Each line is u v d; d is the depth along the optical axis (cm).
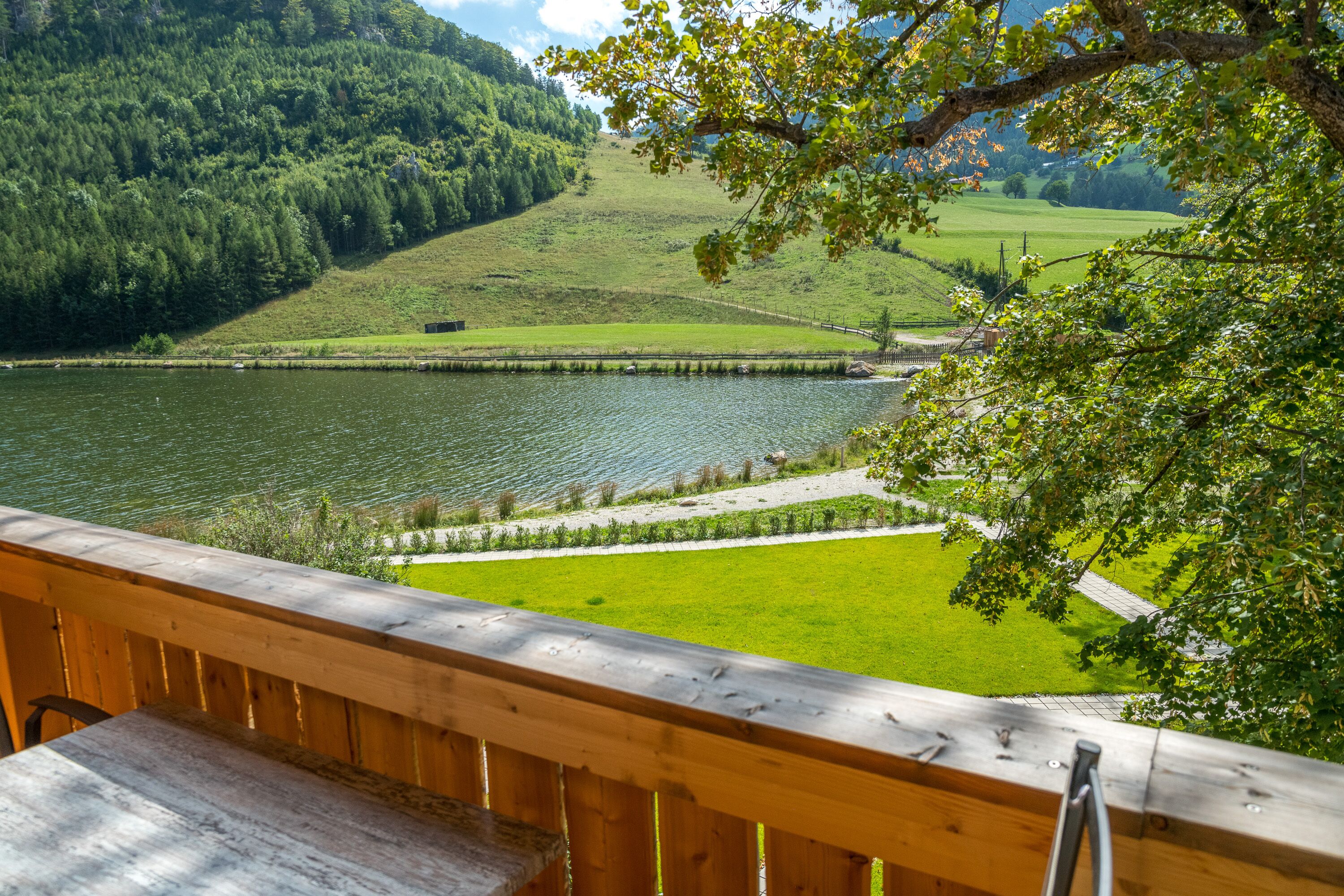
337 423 4231
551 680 110
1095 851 49
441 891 108
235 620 147
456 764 130
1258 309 506
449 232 13388
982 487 591
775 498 2345
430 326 9650
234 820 124
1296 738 403
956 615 1303
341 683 134
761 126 468
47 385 6122
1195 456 478
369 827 122
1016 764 82
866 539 1780
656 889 116
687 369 6219
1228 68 328
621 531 1967
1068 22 430
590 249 12475
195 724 153
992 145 462
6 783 136
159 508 2639
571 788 120
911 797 88
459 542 1959
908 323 8700
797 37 458
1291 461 417
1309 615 399
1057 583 559
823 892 100
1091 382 585
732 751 99
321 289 11050
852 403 4616
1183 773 78
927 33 482
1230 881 72
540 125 19762
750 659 109
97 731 151
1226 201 563
